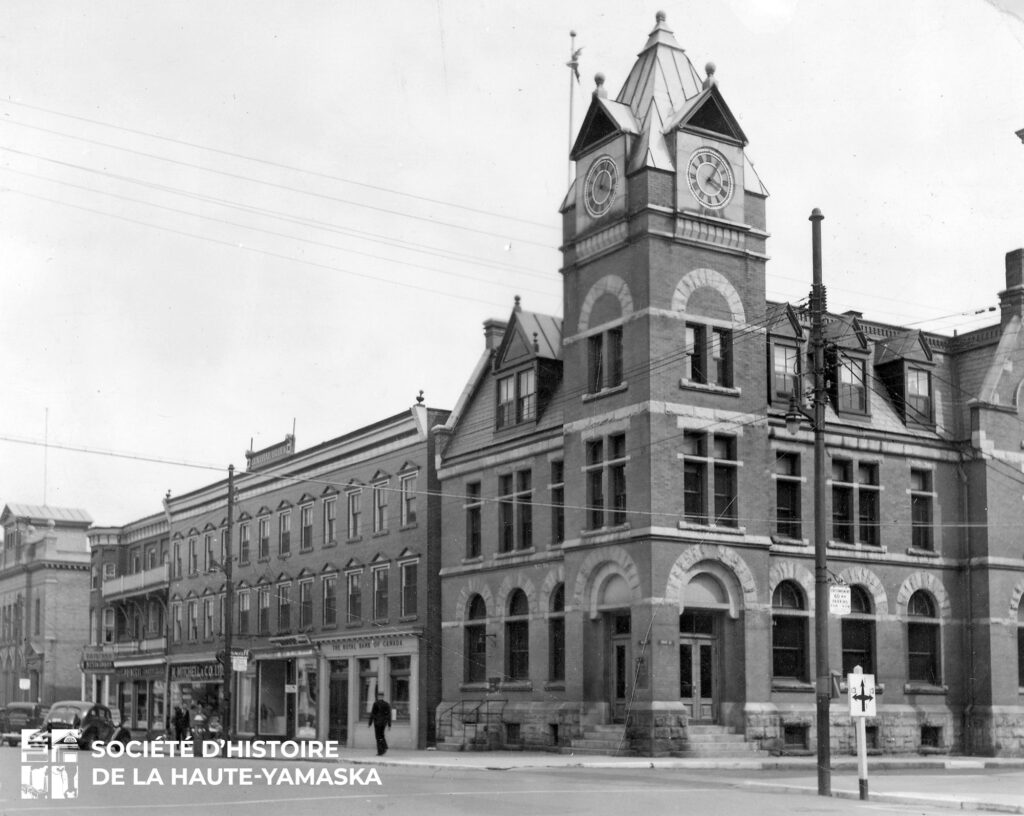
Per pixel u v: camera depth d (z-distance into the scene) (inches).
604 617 1499.8
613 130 1551.4
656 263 1477.6
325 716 2111.2
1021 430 1748.3
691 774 1187.3
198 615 2706.7
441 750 1748.3
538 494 1664.6
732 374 1514.5
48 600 3614.7
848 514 1637.6
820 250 1044.5
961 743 1659.7
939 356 1800.0
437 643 1844.2
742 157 1563.7
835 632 1584.6
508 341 1777.8
